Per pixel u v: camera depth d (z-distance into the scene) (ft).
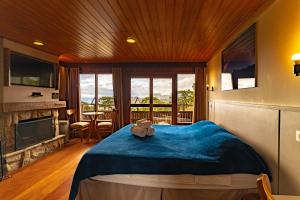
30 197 8.55
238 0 6.84
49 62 15.66
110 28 9.93
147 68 20.13
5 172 10.90
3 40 11.36
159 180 6.57
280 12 5.90
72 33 10.68
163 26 9.57
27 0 6.98
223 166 6.34
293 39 5.31
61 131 17.99
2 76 11.37
